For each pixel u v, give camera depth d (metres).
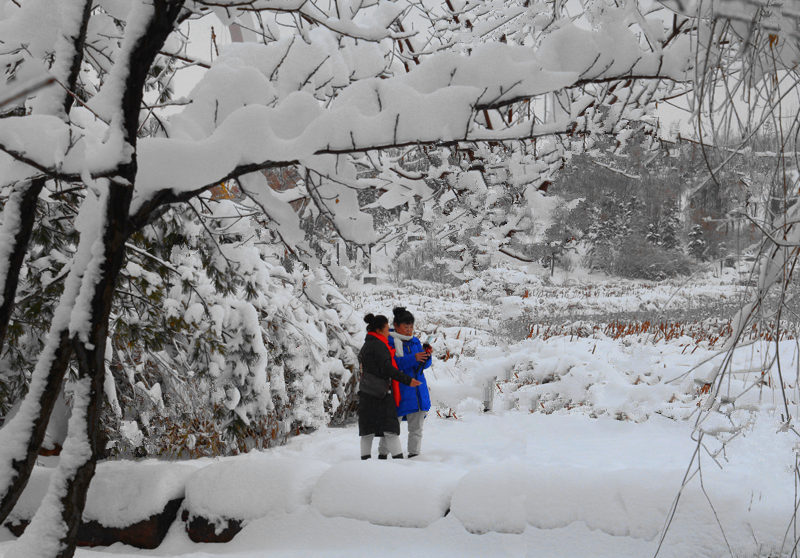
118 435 6.65
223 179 2.92
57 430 6.29
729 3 1.53
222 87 3.17
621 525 3.48
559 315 18.30
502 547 3.59
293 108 2.97
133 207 2.92
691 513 3.42
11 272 3.12
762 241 2.04
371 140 2.81
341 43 3.70
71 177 2.61
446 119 2.79
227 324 6.59
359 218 3.37
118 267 2.94
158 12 2.79
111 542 4.16
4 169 2.69
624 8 2.91
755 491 3.61
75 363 5.79
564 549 3.50
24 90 0.77
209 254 5.89
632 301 24.28
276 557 3.71
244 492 4.13
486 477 3.82
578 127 3.46
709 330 12.87
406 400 6.20
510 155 4.12
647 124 3.76
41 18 3.00
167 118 3.24
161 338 5.85
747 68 1.90
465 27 4.60
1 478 2.81
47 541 2.76
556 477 3.74
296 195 3.88
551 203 4.37
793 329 2.25
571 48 2.89
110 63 3.85
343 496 3.96
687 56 2.86
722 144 1.91
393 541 3.74
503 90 2.83
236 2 2.96
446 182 3.92
